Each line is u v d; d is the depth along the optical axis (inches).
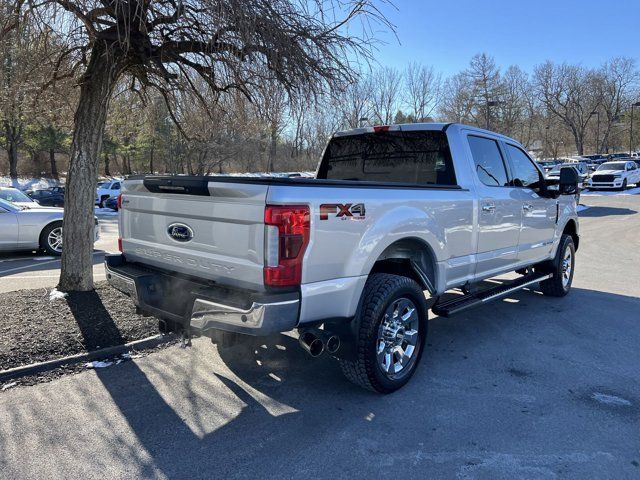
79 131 226.7
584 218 729.6
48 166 1883.6
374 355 139.0
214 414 134.3
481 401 143.4
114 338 182.1
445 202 163.9
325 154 222.7
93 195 233.9
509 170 213.0
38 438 121.0
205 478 106.2
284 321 117.6
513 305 251.3
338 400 143.4
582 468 110.6
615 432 126.4
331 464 111.5
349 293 131.1
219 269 129.7
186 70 253.6
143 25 178.2
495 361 174.9
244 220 120.5
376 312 137.3
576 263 377.4
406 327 153.6
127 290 153.8
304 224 118.7
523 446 119.4
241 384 153.6
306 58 186.5
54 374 158.2
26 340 175.6
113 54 206.1
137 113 324.8
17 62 213.0
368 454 115.5
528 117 3174.2
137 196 159.6
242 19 167.5
